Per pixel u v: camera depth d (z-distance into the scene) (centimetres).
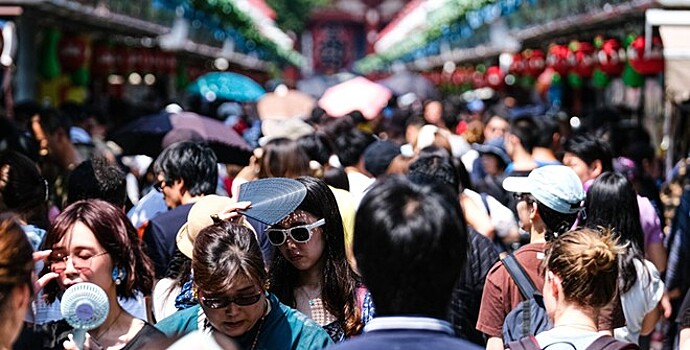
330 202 1069
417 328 662
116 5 3616
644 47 2581
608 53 3161
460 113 4084
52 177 1870
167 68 4534
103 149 2206
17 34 2734
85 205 938
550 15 4112
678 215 1471
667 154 2566
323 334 935
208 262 898
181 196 1380
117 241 927
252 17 6525
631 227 1216
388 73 12756
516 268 1101
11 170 1220
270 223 1034
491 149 2267
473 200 1573
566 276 887
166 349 595
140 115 2786
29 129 1923
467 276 1212
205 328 948
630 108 3319
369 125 3303
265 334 927
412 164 1445
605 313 1049
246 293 902
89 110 2698
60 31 3381
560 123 2670
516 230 1591
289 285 1088
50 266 927
